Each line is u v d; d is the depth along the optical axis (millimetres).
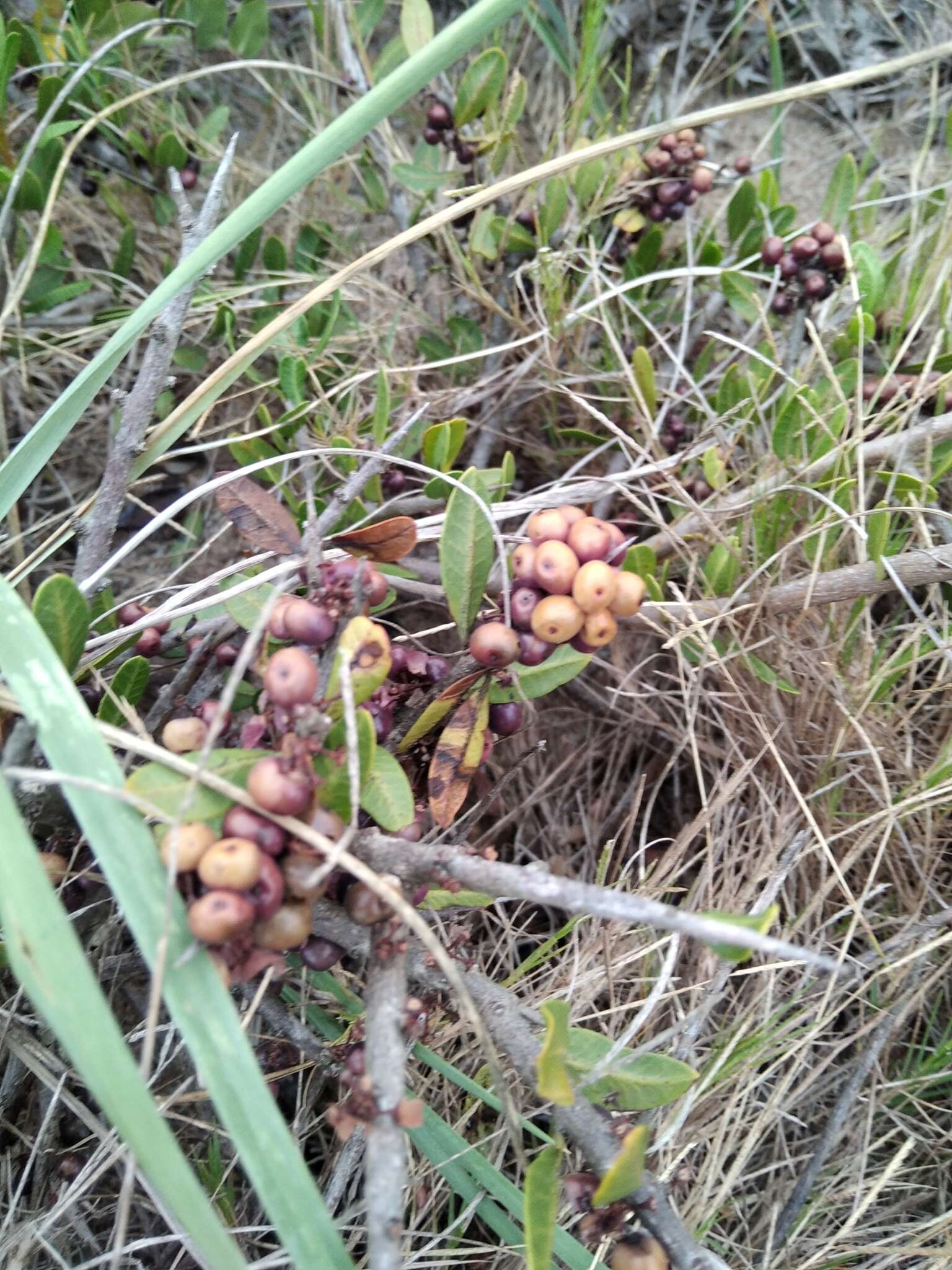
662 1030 242
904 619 304
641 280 293
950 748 254
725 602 269
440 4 403
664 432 327
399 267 364
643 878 249
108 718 198
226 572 214
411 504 285
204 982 137
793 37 408
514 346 291
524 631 168
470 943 257
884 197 394
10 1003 215
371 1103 139
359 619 153
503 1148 219
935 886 269
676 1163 206
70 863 193
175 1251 217
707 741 293
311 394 309
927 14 403
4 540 293
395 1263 131
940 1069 245
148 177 334
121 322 305
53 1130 217
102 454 327
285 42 395
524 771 307
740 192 306
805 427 270
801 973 252
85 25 302
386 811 155
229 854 131
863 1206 220
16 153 313
